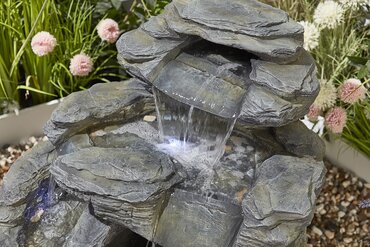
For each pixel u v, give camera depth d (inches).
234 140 55.2
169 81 52.7
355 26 72.7
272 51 50.0
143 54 52.6
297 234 50.5
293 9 72.5
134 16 78.5
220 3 51.4
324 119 67.6
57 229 57.0
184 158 54.2
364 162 72.8
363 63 67.1
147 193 50.5
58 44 73.5
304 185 50.8
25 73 78.4
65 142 55.4
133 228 52.1
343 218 70.4
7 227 56.7
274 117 50.2
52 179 57.2
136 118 56.5
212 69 53.0
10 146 76.4
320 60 72.7
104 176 51.1
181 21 51.5
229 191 52.8
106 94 55.8
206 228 52.0
